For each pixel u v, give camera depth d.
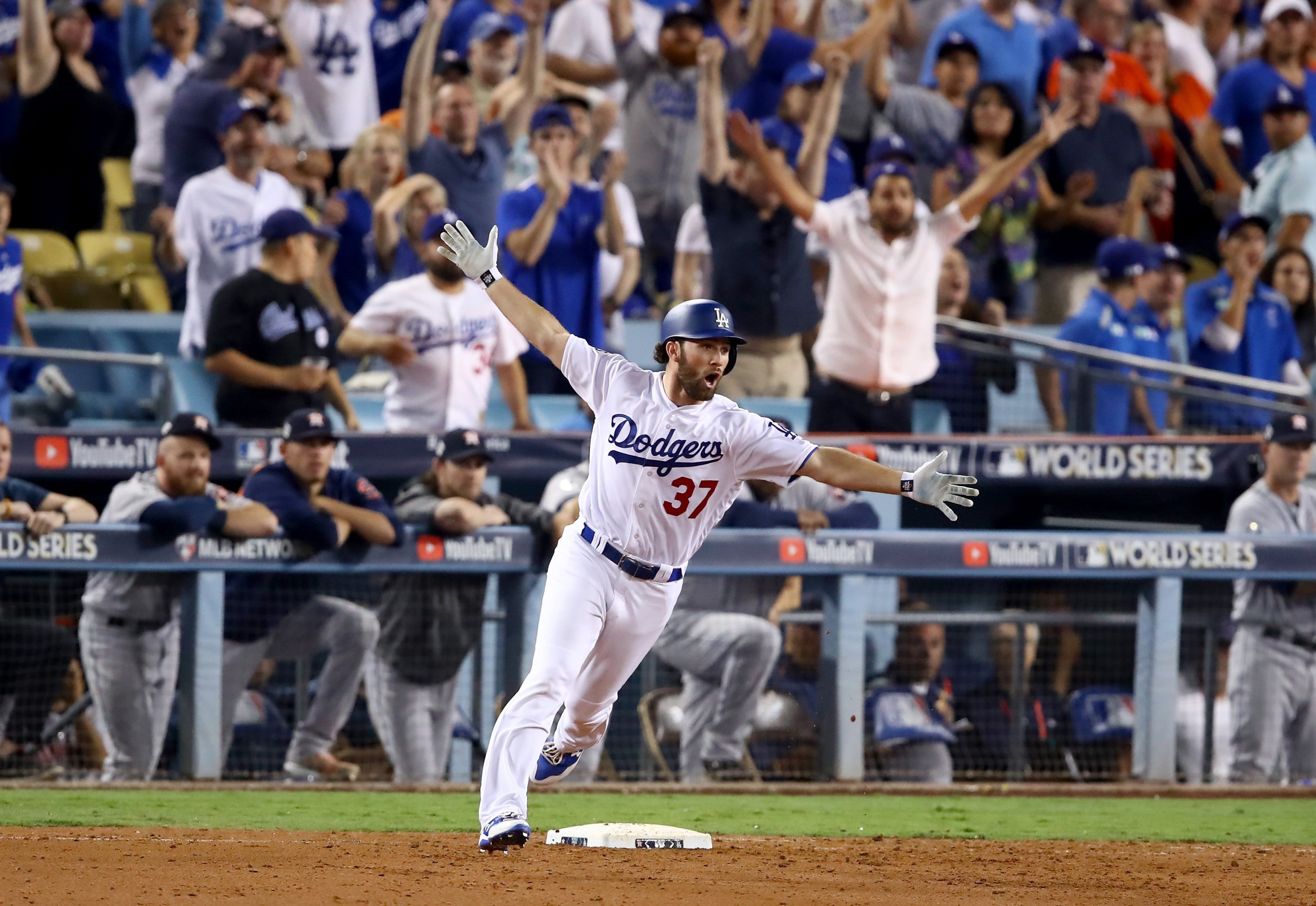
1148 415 46.94
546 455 40.53
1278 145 52.41
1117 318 46.94
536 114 43.72
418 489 37.31
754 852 22.80
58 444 39.38
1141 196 51.16
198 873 18.44
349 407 42.56
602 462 19.28
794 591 38.69
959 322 44.94
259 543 34.97
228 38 46.38
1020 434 45.16
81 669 35.16
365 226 46.28
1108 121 50.22
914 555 37.88
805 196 42.59
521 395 43.78
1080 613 39.00
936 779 37.88
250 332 40.22
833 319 43.22
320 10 48.16
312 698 36.00
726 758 36.78
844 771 37.31
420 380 41.44
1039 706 39.75
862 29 50.16
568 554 19.55
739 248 44.12
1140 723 38.97
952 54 50.22
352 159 46.62
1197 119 56.62
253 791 33.31
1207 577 38.69
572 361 19.47
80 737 35.41
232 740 35.56
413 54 46.03
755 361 44.56
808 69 47.56
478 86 49.41
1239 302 48.94
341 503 35.59
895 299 42.69
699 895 17.19
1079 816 31.34
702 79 43.81
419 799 32.25
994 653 39.72
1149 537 38.56
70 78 47.28
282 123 47.41
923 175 49.56
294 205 45.41
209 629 34.78
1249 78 54.72
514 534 36.38
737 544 36.94
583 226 44.66
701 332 18.45
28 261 46.66
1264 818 31.44
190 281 44.09
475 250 20.12
